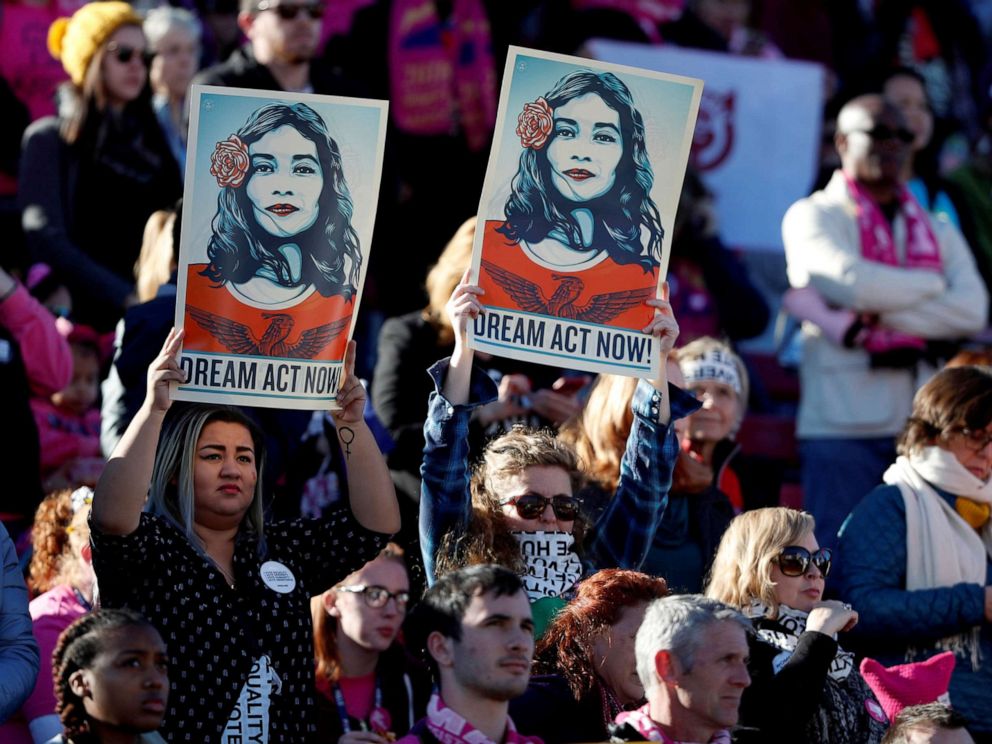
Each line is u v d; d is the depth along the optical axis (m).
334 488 24.14
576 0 37.38
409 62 33.44
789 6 41.75
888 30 42.56
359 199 17.88
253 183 17.62
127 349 22.52
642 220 18.77
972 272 31.62
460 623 15.56
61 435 26.09
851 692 20.02
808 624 19.06
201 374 17.42
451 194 33.22
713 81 36.38
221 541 17.61
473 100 33.75
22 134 31.86
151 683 15.17
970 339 32.66
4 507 22.77
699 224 33.50
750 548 20.19
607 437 22.05
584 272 18.58
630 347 18.72
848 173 31.56
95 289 28.45
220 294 17.50
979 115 43.16
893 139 31.08
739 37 40.06
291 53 28.98
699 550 22.88
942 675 20.92
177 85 31.02
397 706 23.03
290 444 23.61
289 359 17.67
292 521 18.44
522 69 18.44
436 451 19.02
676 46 38.25
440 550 19.02
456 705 15.61
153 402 16.89
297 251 17.70
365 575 22.98
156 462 17.55
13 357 23.03
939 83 42.84
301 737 17.20
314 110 17.77
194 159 17.52
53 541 20.55
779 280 37.50
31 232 28.80
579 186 18.59
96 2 32.25
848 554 23.61
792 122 36.72
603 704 17.81
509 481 19.64
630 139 18.73
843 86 40.06
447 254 24.30
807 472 30.56
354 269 17.89
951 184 37.16
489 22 35.91
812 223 31.14
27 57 32.38
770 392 36.03
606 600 18.06
